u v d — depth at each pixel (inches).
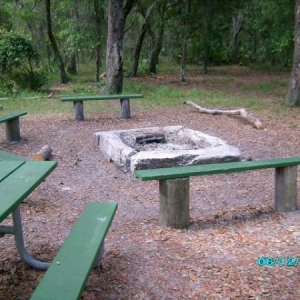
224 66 1211.2
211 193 199.8
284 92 592.1
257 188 205.8
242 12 992.2
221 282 116.0
